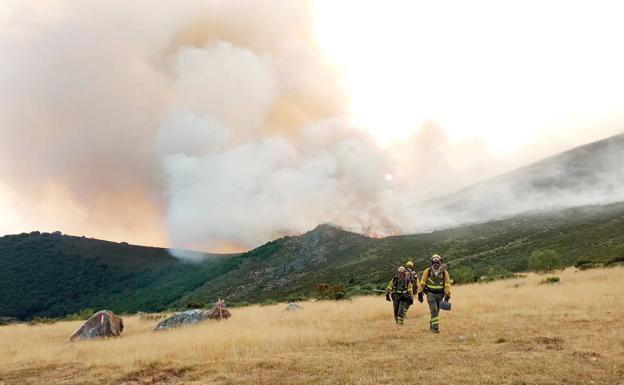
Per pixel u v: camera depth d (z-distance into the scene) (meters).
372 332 12.65
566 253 77.06
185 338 13.62
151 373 9.53
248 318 20.61
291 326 15.45
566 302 15.64
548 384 6.54
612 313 12.80
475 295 21.62
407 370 7.82
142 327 22.06
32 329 25.30
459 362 8.12
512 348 9.06
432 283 12.03
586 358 7.85
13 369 11.13
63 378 9.70
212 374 8.85
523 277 38.22
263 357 9.99
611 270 29.53
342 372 8.04
